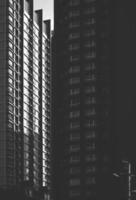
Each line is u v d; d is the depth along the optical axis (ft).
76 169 606.96
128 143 592.60
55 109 647.15
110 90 613.52
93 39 634.84
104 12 637.71
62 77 646.33
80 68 633.61
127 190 155.22
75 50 641.40
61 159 623.77
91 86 622.95
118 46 625.41
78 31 644.69
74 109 625.41
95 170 594.24
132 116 600.80
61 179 617.21
